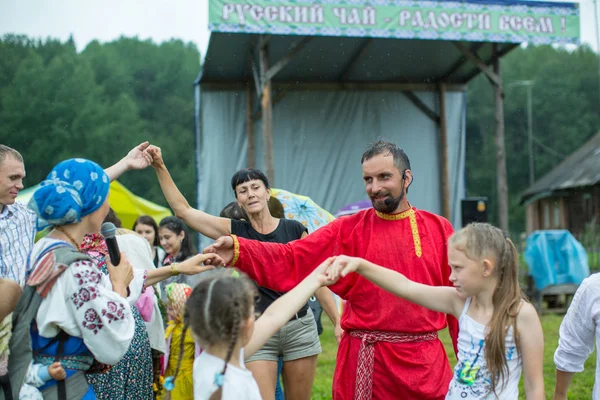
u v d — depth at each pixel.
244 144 12.93
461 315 2.75
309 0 9.48
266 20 9.36
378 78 13.49
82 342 2.54
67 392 2.50
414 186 13.60
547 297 10.99
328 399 5.42
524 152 57.62
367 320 3.19
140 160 3.41
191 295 2.28
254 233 3.88
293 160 13.18
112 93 55.03
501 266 2.63
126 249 3.98
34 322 2.51
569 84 59.16
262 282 3.19
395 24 9.78
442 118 13.62
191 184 51.41
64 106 48.38
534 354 2.59
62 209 2.51
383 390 3.14
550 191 31.64
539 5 10.29
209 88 12.88
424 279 3.21
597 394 2.84
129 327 2.57
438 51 12.09
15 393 2.45
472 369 2.66
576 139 57.56
